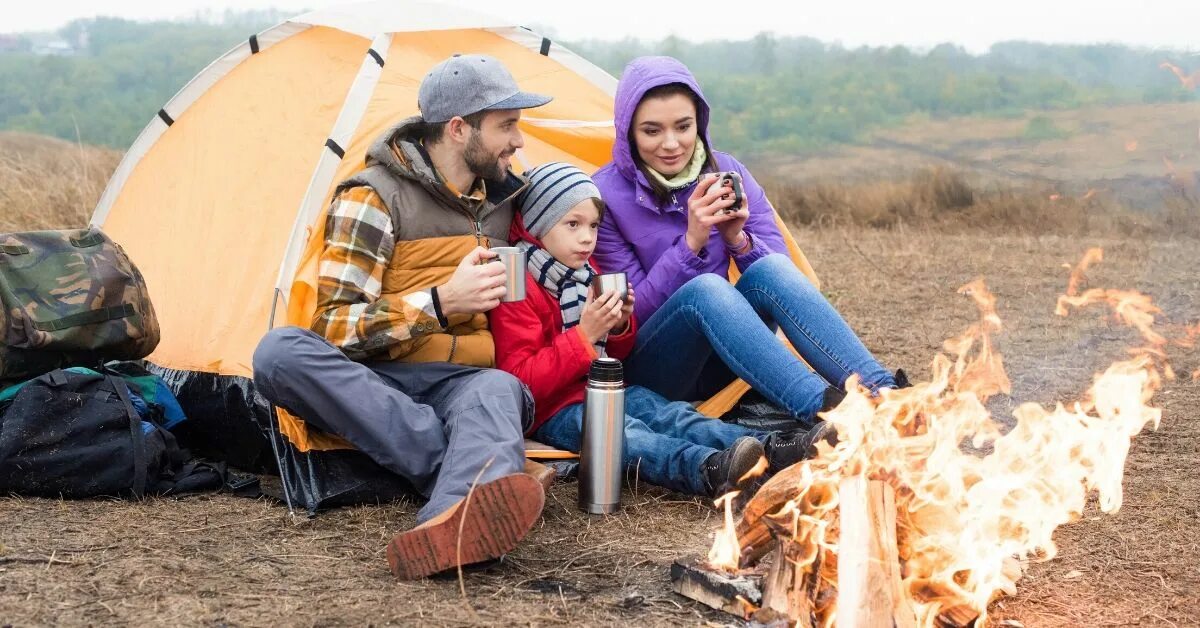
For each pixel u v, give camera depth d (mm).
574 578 2945
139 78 69562
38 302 3658
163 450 3652
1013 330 6918
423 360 3549
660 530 3330
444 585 2869
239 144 4441
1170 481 3896
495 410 3258
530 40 4645
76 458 3479
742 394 4023
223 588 2805
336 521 3365
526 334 3658
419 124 3584
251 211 4246
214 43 76250
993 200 13453
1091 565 3100
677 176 4062
